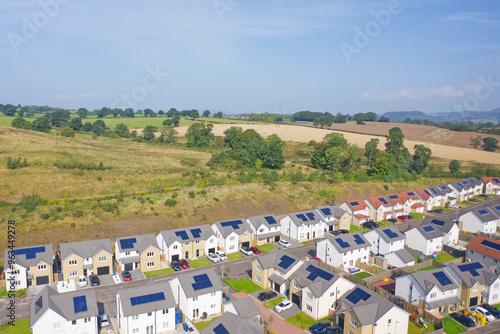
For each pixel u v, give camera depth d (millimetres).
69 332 44469
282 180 124062
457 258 72125
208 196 102000
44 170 107188
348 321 46781
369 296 49031
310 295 52344
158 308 46906
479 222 91250
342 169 153875
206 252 74625
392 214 104062
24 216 78625
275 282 58562
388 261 71750
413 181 143000
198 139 188500
